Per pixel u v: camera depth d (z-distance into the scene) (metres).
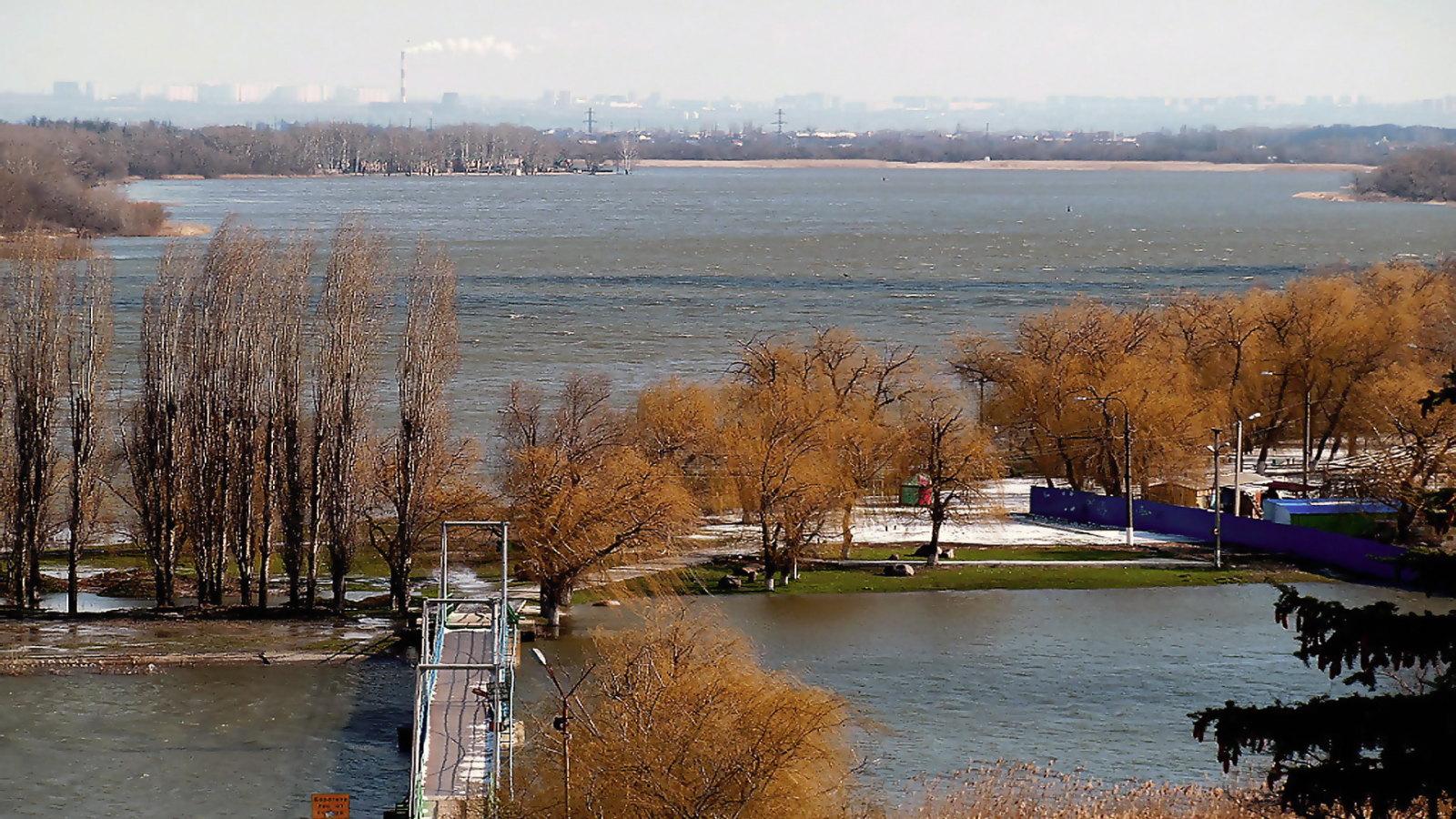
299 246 98.06
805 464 100.12
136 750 68.50
